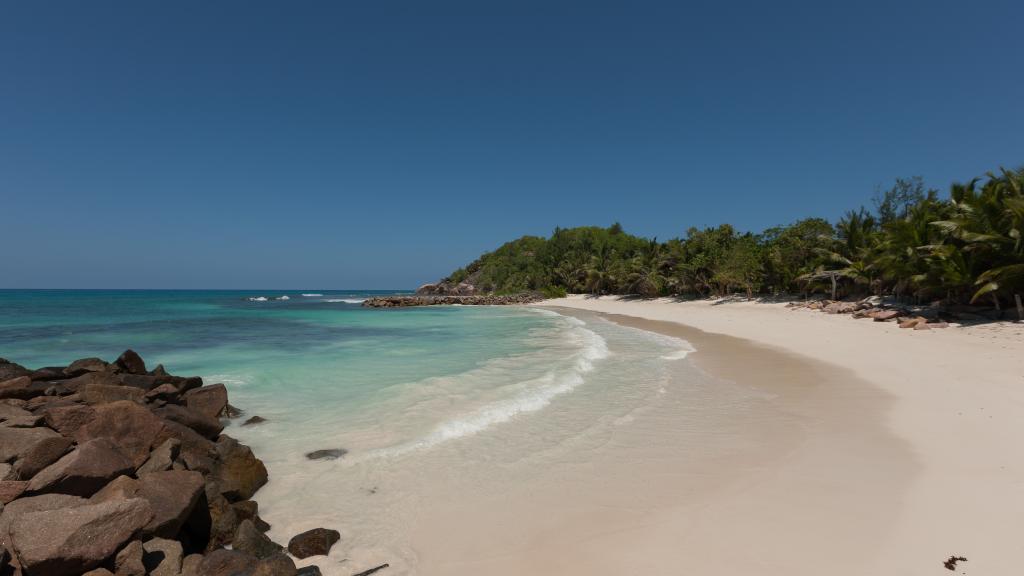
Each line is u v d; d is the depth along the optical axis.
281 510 6.25
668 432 8.98
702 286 53.16
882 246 28.45
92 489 5.31
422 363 16.81
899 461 7.10
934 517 5.40
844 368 14.64
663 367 15.73
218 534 5.49
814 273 37.25
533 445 8.43
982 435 7.96
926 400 10.41
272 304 78.12
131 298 98.19
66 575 4.13
